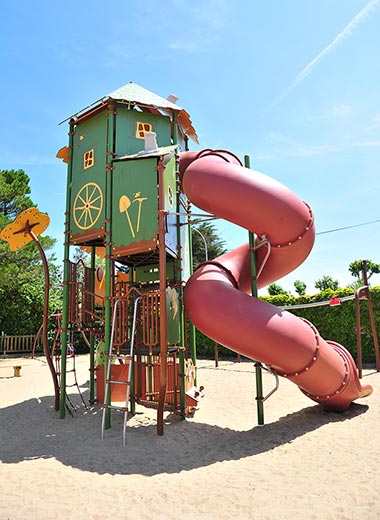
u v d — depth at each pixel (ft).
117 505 12.41
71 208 27.07
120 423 23.58
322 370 21.35
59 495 13.24
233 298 21.40
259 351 20.65
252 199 21.70
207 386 35.50
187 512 11.88
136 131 26.55
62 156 29.89
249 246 24.34
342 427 20.52
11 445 20.04
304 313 52.65
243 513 11.67
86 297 28.84
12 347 70.18
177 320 25.08
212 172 22.65
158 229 22.71
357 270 88.07
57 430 22.75
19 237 30.37
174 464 16.60
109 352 22.21
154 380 30.09
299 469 15.16
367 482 13.52
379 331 46.83
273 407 27.17
